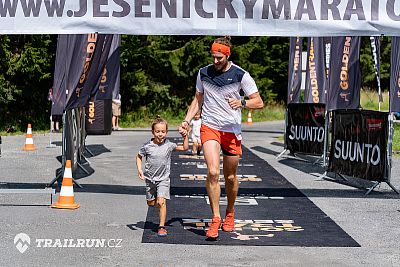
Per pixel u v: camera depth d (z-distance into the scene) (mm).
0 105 34562
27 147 20906
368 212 10531
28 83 34938
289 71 21188
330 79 17656
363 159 12812
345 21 11078
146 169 8742
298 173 15539
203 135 8547
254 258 7527
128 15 10930
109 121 19531
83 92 12977
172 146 8727
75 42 12289
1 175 14438
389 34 11102
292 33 11047
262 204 11180
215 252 7789
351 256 7695
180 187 13070
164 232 8633
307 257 7613
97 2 10922
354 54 17875
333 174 15352
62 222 9422
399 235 8875
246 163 17594
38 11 10938
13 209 10352
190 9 10953
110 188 12805
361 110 12867
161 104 45469
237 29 10977
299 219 9891
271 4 10992
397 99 18797
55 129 31078
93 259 7414
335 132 13883
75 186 12969
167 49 46188
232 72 8453
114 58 17078
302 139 17875
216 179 8367
